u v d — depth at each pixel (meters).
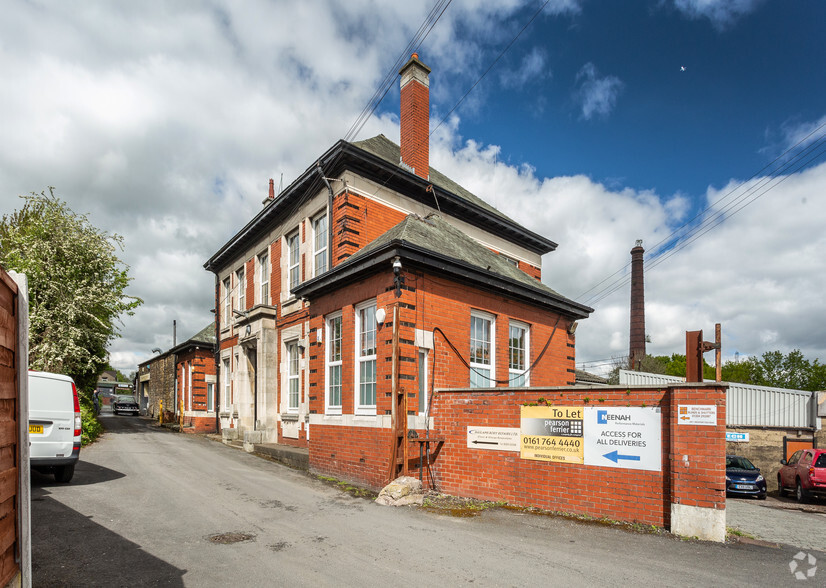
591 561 5.57
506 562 5.50
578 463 7.81
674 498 6.74
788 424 22.59
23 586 3.59
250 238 20.14
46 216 16.94
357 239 13.70
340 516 7.49
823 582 5.12
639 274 44.97
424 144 16.31
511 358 12.22
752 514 10.86
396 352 9.28
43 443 8.58
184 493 8.67
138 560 5.31
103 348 19.38
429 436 9.72
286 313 16.58
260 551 5.70
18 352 3.67
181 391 27.42
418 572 5.13
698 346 7.81
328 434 11.23
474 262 11.34
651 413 7.22
